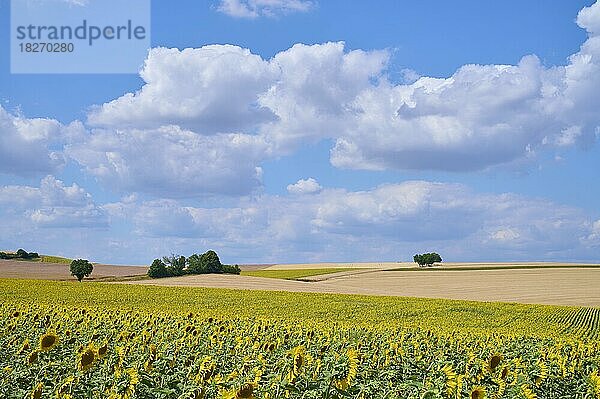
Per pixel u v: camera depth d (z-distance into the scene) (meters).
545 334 31.48
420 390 8.82
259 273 131.50
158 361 10.45
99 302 48.53
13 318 17.83
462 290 93.44
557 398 11.55
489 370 10.35
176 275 111.62
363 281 109.25
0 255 143.75
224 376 9.88
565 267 128.50
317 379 8.86
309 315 45.94
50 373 10.44
